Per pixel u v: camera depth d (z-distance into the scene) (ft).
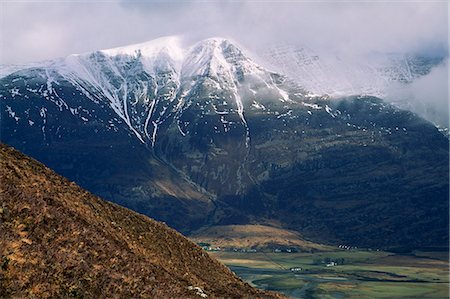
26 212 212.23
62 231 216.54
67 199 261.03
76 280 195.00
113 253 224.74
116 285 205.05
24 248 194.39
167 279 234.58
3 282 179.11
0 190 217.15
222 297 271.49
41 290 182.80
